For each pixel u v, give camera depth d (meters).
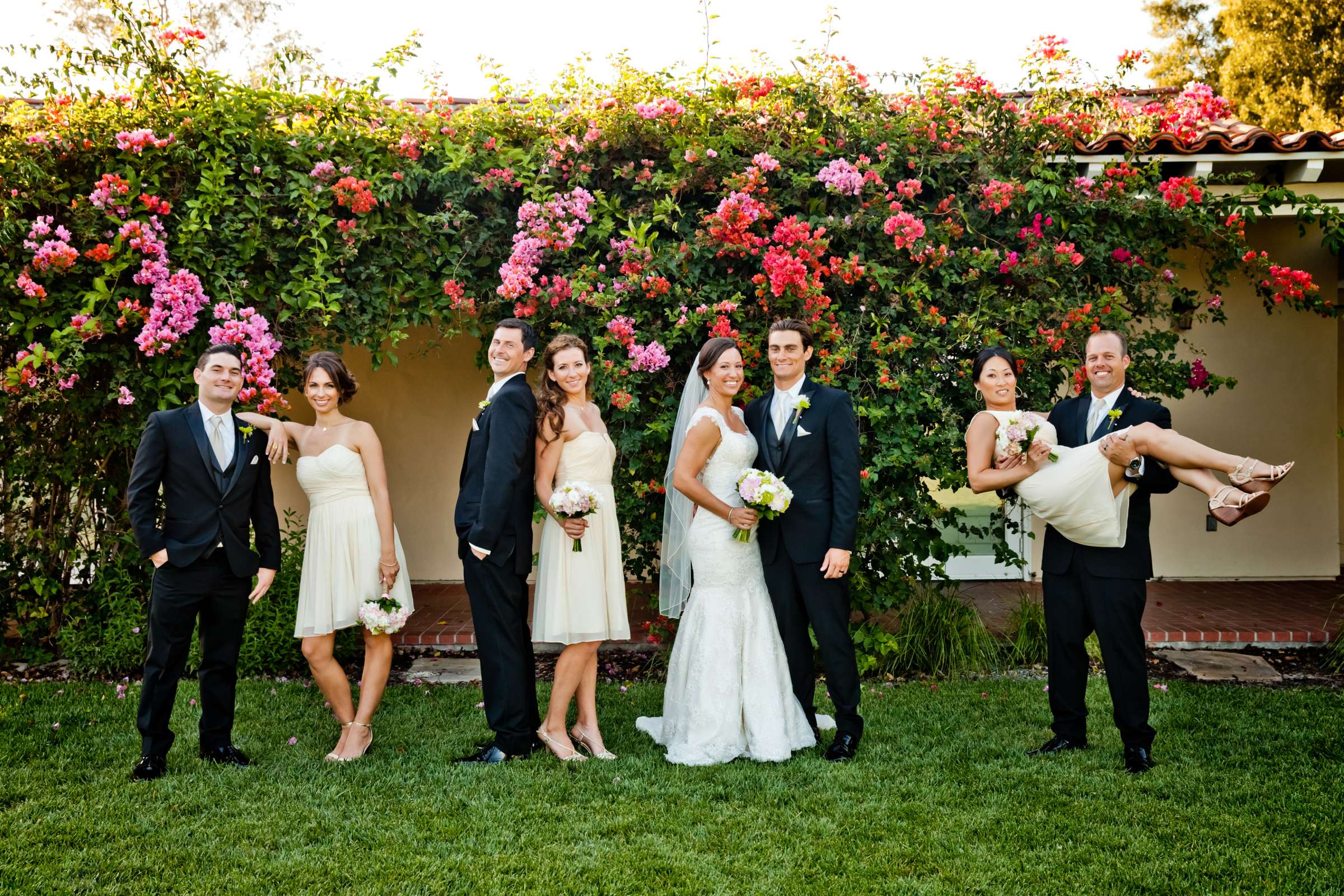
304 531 5.56
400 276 4.93
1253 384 7.12
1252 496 3.11
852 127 5.03
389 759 3.77
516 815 3.19
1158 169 5.21
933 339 4.77
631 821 3.14
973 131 5.21
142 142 4.60
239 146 4.86
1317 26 16.89
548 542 3.83
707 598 3.88
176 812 3.20
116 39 4.78
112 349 4.90
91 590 5.44
